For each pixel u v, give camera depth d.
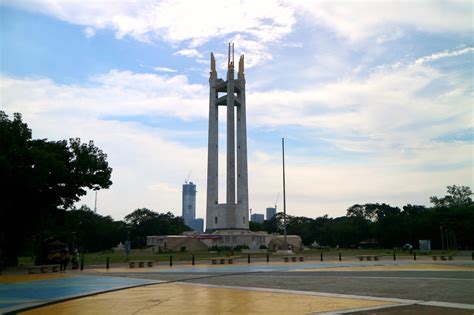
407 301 16.98
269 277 29.17
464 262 47.94
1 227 47.78
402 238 143.00
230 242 116.50
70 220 58.16
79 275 32.91
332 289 21.38
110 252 117.56
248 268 39.97
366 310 14.88
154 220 165.50
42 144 48.47
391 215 149.12
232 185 122.62
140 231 162.38
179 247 115.44
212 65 132.25
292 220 185.12
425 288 21.44
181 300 18.00
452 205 142.38
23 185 43.03
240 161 126.50
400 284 23.45
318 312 14.59
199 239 117.88
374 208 168.25
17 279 29.56
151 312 15.15
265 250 101.75
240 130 127.88
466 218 126.19
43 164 43.38
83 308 16.31
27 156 43.19
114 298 18.97
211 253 92.50
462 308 15.18
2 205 43.78
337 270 35.81
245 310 15.30
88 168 49.06
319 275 30.38
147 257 73.94
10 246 48.44
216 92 131.12
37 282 26.94
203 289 22.08
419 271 33.44
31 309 16.34
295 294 19.50
